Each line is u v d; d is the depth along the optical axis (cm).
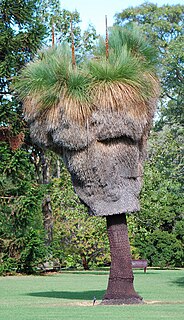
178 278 2203
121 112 1259
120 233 1319
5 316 1038
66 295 1570
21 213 2389
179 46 3803
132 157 1298
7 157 2380
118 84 1266
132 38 1374
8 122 2388
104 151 1286
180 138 4112
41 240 2505
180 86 3938
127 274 1305
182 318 984
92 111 1270
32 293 1641
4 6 2447
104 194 1298
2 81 2377
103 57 1327
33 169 2516
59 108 1280
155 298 1448
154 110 1333
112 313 1076
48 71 1297
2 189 2406
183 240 3350
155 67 1359
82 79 1272
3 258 2447
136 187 1318
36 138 1352
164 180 3300
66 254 2812
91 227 2766
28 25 2477
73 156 1299
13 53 2409
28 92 1318
